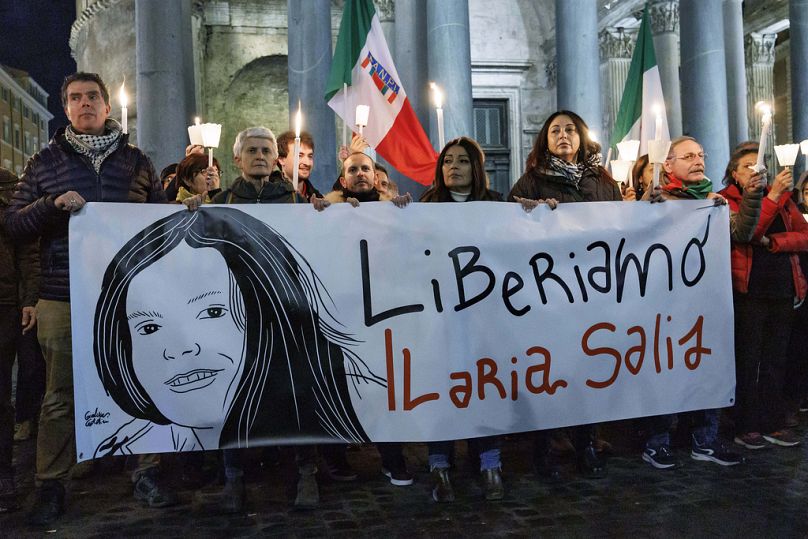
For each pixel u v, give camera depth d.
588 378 4.64
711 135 12.91
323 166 10.21
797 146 5.32
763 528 3.84
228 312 4.22
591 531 3.85
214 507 4.28
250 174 4.48
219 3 18.44
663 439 5.00
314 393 4.27
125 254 4.12
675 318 4.84
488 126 20.42
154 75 10.70
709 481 4.66
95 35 18.27
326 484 4.85
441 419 4.35
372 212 4.37
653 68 9.70
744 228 5.09
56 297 4.20
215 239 4.23
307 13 10.26
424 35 13.30
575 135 5.05
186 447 4.17
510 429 4.48
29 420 6.38
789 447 5.47
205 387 4.18
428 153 7.93
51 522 4.14
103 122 4.38
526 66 20.23
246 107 19.14
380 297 4.34
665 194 5.24
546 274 4.59
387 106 7.91
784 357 5.58
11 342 4.46
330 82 7.86
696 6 12.98
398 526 4.00
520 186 5.08
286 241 4.29
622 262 4.73
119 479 5.05
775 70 20.89
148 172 4.54
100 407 4.08
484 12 20.11
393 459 4.80
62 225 4.24
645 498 4.36
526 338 4.52
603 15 17.94
